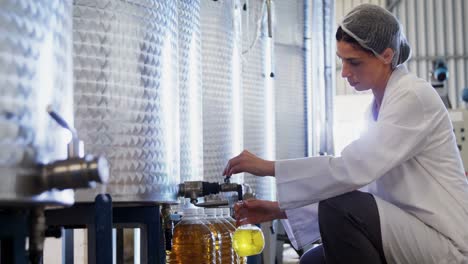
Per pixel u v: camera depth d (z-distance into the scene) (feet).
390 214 6.28
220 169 8.62
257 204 7.12
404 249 6.27
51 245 8.71
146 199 5.65
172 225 6.89
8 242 3.40
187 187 6.55
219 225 7.93
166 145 5.96
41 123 3.33
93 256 5.24
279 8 12.86
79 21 5.26
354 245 6.23
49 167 3.27
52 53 3.50
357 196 6.40
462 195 6.46
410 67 31.68
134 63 5.57
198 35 7.64
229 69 8.91
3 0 3.03
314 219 7.15
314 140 13.98
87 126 5.28
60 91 3.63
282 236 13.21
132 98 5.55
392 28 6.64
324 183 6.39
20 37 3.16
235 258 8.03
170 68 6.09
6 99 3.05
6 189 3.02
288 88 13.05
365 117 7.29
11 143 3.07
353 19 6.63
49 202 3.36
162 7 5.92
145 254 6.10
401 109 6.40
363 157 6.31
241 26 10.10
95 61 5.32
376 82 6.84
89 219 5.32
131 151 5.54
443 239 6.27
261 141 10.76
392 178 6.56
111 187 5.40
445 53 31.45
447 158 6.54
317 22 14.02
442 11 31.45
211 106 8.55
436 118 6.48
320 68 14.14
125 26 5.50
